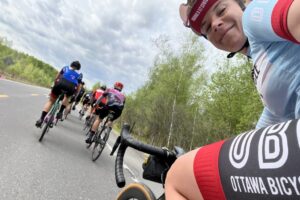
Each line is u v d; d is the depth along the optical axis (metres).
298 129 0.88
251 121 16.50
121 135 1.98
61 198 4.37
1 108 11.06
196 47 27.20
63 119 15.01
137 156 12.79
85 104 19.36
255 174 0.95
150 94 33.53
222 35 1.48
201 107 23.55
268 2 1.02
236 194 1.02
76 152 8.04
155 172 1.86
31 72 108.25
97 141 7.97
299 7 0.89
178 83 26.00
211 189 1.12
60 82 7.93
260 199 0.94
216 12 1.46
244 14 1.15
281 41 1.04
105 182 6.02
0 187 4.10
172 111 24.56
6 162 5.20
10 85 28.75
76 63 8.26
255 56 1.18
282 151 0.89
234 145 1.08
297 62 1.02
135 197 1.99
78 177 5.73
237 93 19.06
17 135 7.54
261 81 1.17
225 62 19.78
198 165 1.19
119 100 8.65
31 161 5.70
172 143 24.20
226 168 1.06
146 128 27.09
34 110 14.24
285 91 1.09
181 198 1.27
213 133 21.91
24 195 4.06
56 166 5.96
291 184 0.85
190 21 1.56
